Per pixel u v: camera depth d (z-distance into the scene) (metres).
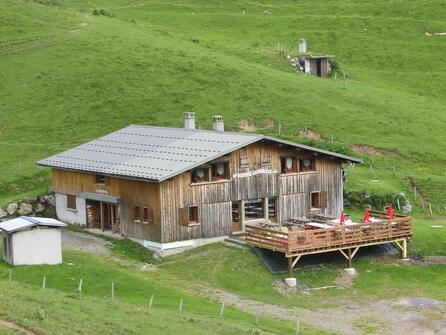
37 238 53.53
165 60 107.69
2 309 37.22
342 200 67.69
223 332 41.56
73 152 71.12
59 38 113.81
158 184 59.12
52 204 72.38
